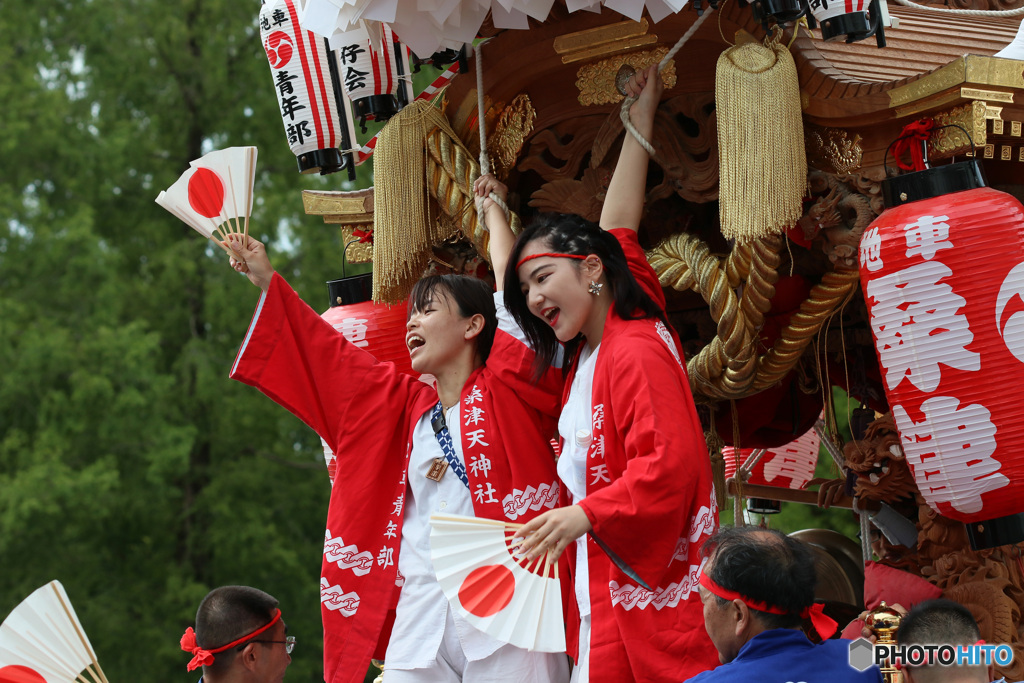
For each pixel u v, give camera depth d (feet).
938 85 18.76
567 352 20.49
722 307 21.25
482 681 19.85
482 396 20.80
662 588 18.25
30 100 80.12
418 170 24.48
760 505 37.42
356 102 25.85
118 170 81.92
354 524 21.33
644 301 19.61
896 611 20.70
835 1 19.42
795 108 19.97
